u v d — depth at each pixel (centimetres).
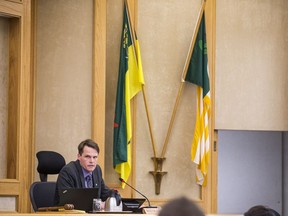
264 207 273
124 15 892
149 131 912
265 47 961
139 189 905
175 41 922
